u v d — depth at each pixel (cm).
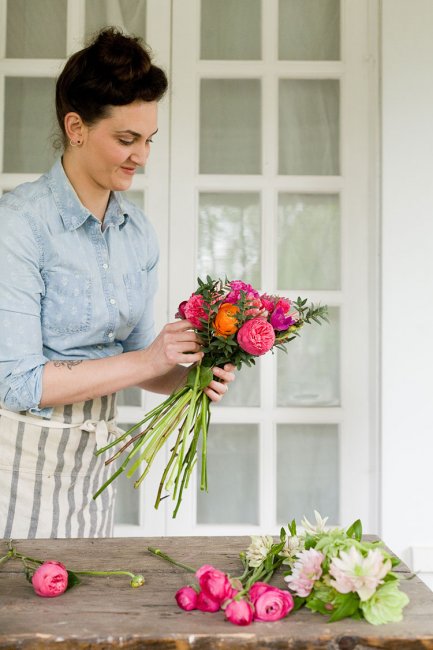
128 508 252
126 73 139
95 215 161
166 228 254
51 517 164
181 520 251
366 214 255
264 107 254
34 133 254
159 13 252
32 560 126
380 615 103
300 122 256
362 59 254
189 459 138
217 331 134
